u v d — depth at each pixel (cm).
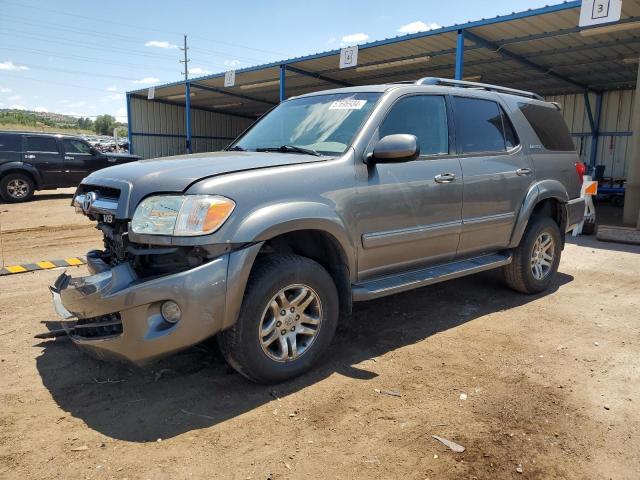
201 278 284
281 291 318
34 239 858
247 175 308
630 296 533
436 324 445
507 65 1484
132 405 307
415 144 343
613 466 250
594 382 337
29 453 259
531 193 496
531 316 467
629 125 1791
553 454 259
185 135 2961
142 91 2562
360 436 275
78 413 298
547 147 538
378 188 367
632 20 1041
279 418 293
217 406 306
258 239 298
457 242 438
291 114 440
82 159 1509
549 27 1105
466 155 441
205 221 285
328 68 1689
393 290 378
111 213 318
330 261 361
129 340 287
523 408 303
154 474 244
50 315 463
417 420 291
